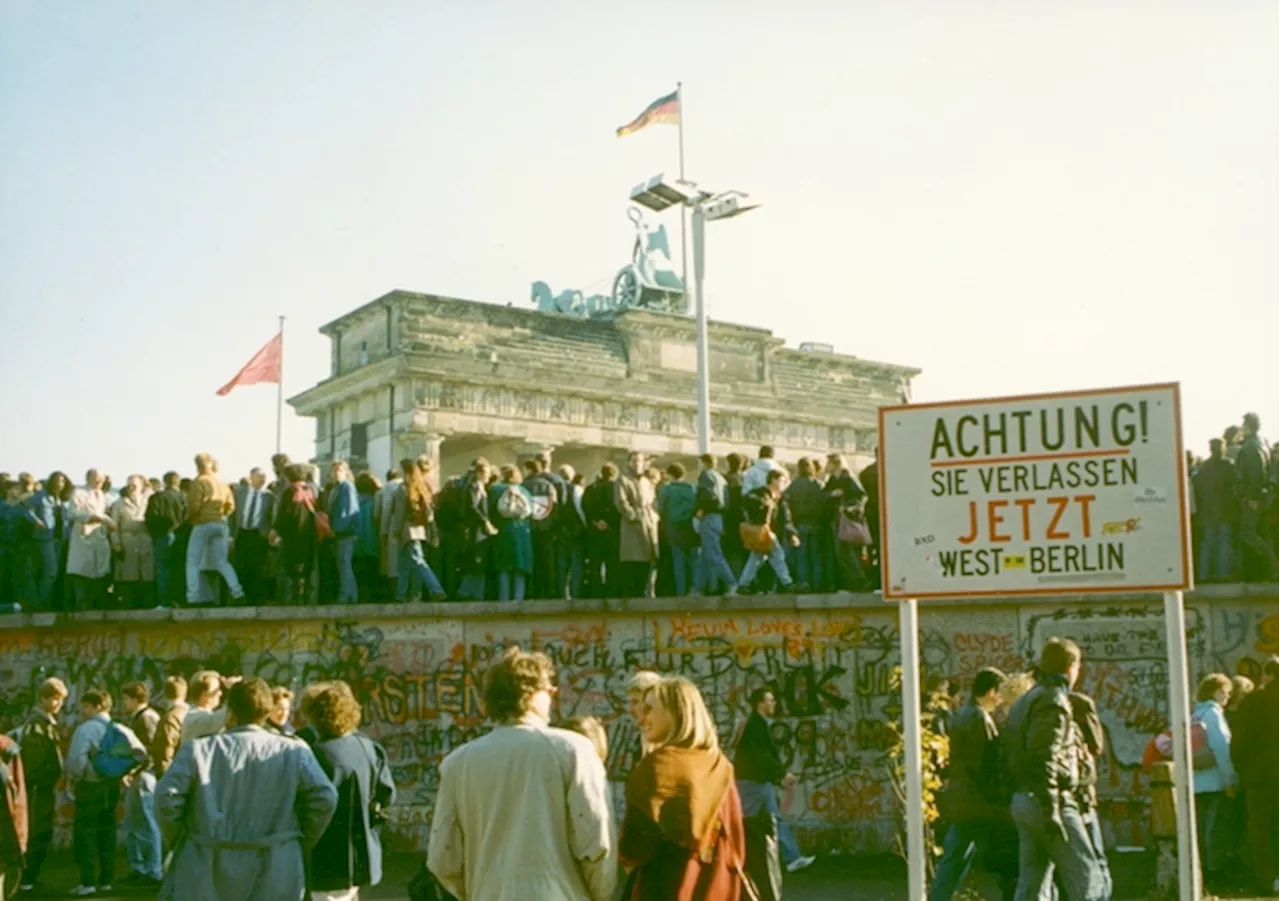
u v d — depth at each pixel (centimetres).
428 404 6444
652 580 1995
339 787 926
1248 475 1830
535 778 678
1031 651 1866
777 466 2053
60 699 1599
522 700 703
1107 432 823
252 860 787
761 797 1375
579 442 6800
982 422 844
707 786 676
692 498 1994
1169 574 808
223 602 2078
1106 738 1839
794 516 1962
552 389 6694
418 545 1997
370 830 939
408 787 1959
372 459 6638
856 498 1919
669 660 1936
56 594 2114
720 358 7231
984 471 842
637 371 6969
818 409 7500
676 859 668
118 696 2030
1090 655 1855
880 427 862
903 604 851
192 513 2020
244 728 821
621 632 1950
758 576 2028
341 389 6825
